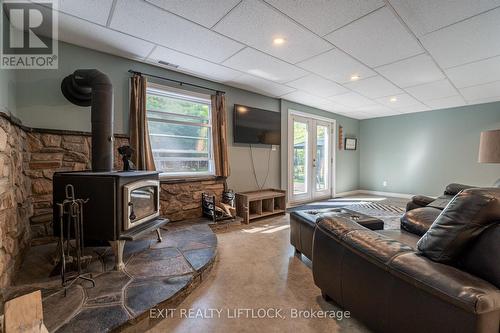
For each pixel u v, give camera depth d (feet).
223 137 12.10
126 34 7.62
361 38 7.75
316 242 5.66
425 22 6.81
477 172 16.22
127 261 6.48
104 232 5.86
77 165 8.18
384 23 6.89
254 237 9.99
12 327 2.49
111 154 7.10
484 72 10.47
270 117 14.47
